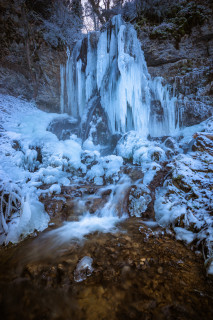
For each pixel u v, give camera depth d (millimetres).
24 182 4730
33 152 5820
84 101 9625
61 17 10422
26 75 8953
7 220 3402
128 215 4062
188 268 2428
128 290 2078
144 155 5684
